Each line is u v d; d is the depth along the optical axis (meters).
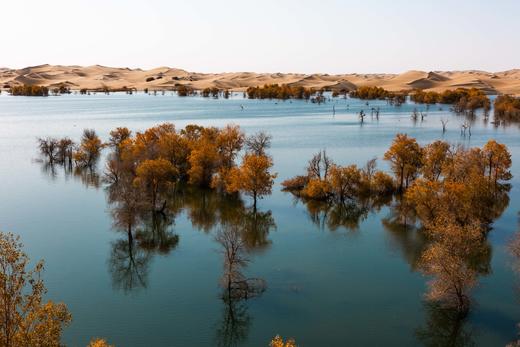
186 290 56.44
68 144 130.25
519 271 57.31
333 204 90.81
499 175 97.38
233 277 55.62
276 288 56.22
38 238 72.19
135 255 66.94
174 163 108.00
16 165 125.31
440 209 71.06
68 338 46.56
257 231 76.25
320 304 52.41
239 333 47.34
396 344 45.38
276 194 97.44
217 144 111.50
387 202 92.00
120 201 74.94
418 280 58.16
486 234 71.94
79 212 84.75
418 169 99.25
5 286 27.89
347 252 67.19
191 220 82.56
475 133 179.88
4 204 89.25
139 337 47.00
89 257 65.88
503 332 46.81
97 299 54.44
